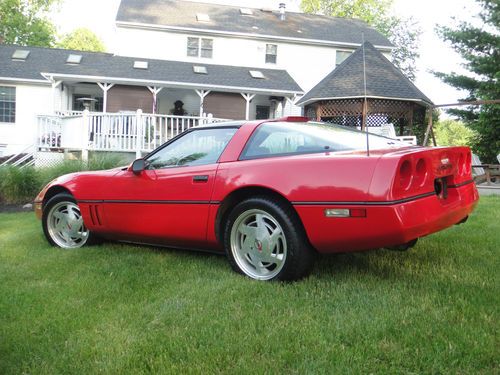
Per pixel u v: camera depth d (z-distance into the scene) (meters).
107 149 11.48
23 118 17.69
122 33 20.45
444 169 3.15
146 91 18.17
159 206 3.81
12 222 6.61
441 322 2.43
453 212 3.17
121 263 3.80
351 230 2.86
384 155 2.87
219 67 20.50
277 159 3.25
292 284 3.15
